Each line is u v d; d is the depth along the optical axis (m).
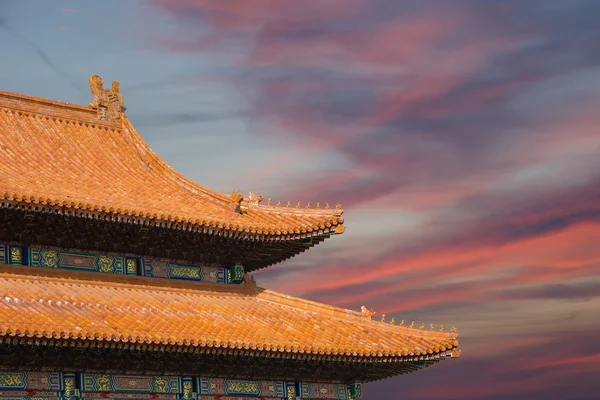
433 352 60.25
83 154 64.75
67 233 56.78
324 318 61.12
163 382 55.84
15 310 50.69
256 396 59.06
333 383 62.50
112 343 50.75
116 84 69.81
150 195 61.31
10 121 64.25
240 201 61.97
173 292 59.50
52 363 52.09
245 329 57.06
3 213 54.06
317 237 62.84
